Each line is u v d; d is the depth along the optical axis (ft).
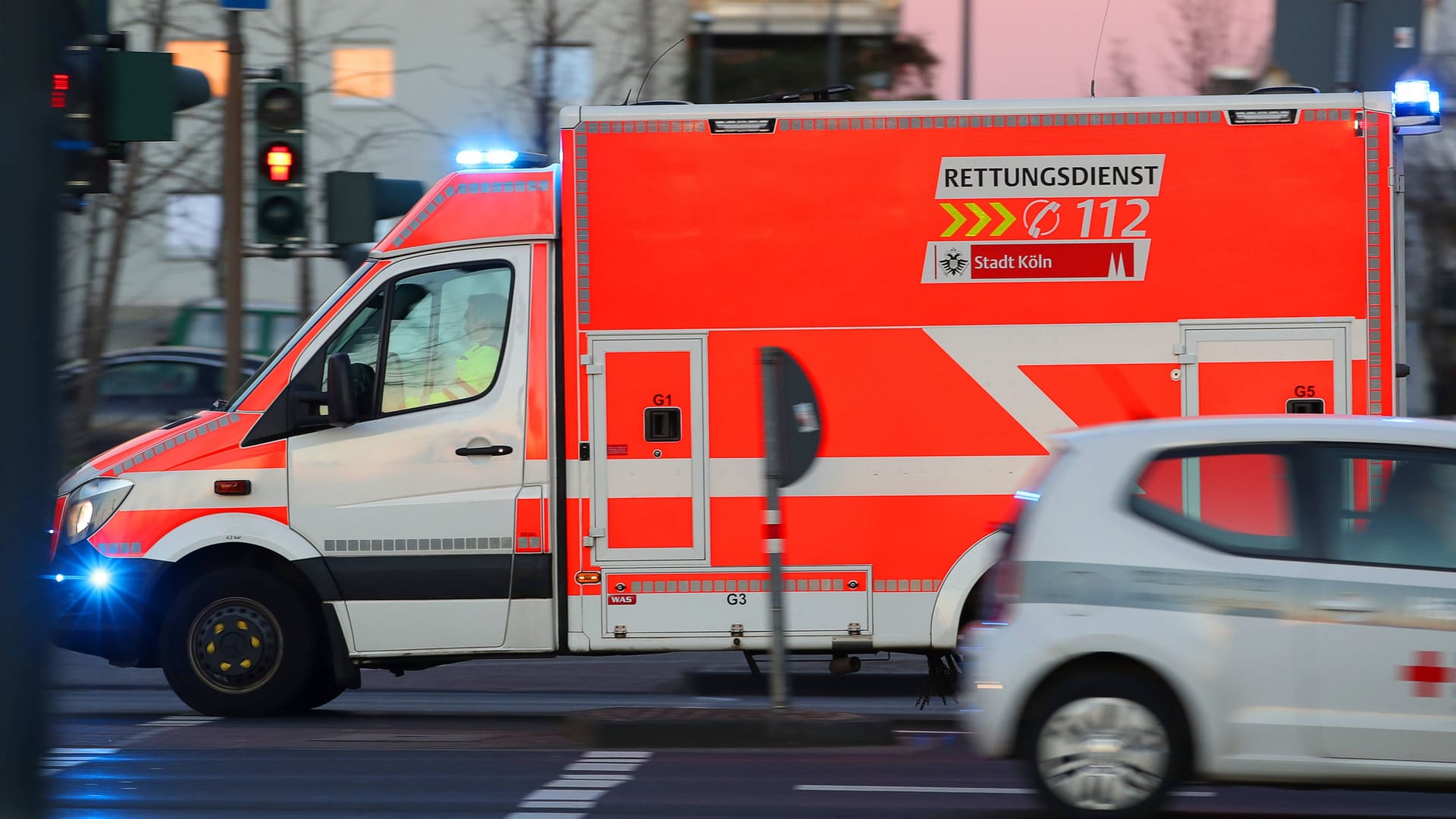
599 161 118.83
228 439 121.60
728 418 118.32
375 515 119.75
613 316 118.62
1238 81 311.06
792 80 430.61
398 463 119.96
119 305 353.51
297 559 119.55
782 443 109.81
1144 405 117.29
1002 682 81.05
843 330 118.21
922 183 118.52
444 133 399.03
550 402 119.85
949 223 118.32
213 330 328.90
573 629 118.62
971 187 118.21
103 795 92.89
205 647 121.60
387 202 171.94
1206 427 82.58
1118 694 80.02
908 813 87.51
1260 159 117.50
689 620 118.32
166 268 355.77
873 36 434.30
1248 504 80.84
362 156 406.00
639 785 95.81
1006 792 92.89
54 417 47.14
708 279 118.52
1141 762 79.71
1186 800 92.68
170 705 131.85
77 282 242.17
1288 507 80.48
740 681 146.20
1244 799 92.94
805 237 118.62
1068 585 80.79
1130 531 80.94
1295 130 117.60
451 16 403.75
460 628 119.44
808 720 109.19
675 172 118.73
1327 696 78.54
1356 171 117.19
